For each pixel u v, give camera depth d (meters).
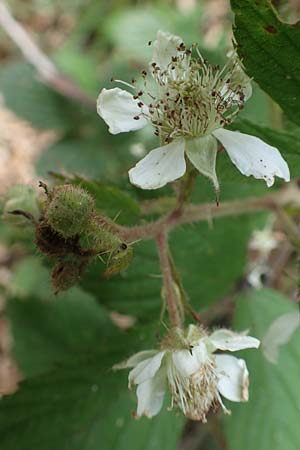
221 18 0.27
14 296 0.20
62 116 0.25
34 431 0.15
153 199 0.15
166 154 0.12
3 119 0.29
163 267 0.13
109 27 0.25
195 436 0.18
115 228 0.12
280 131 0.12
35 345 0.19
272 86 0.12
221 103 0.12
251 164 0.12
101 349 0.16
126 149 0.24
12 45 0.30
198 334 0.12
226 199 0.16
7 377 0.23
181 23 0.25
